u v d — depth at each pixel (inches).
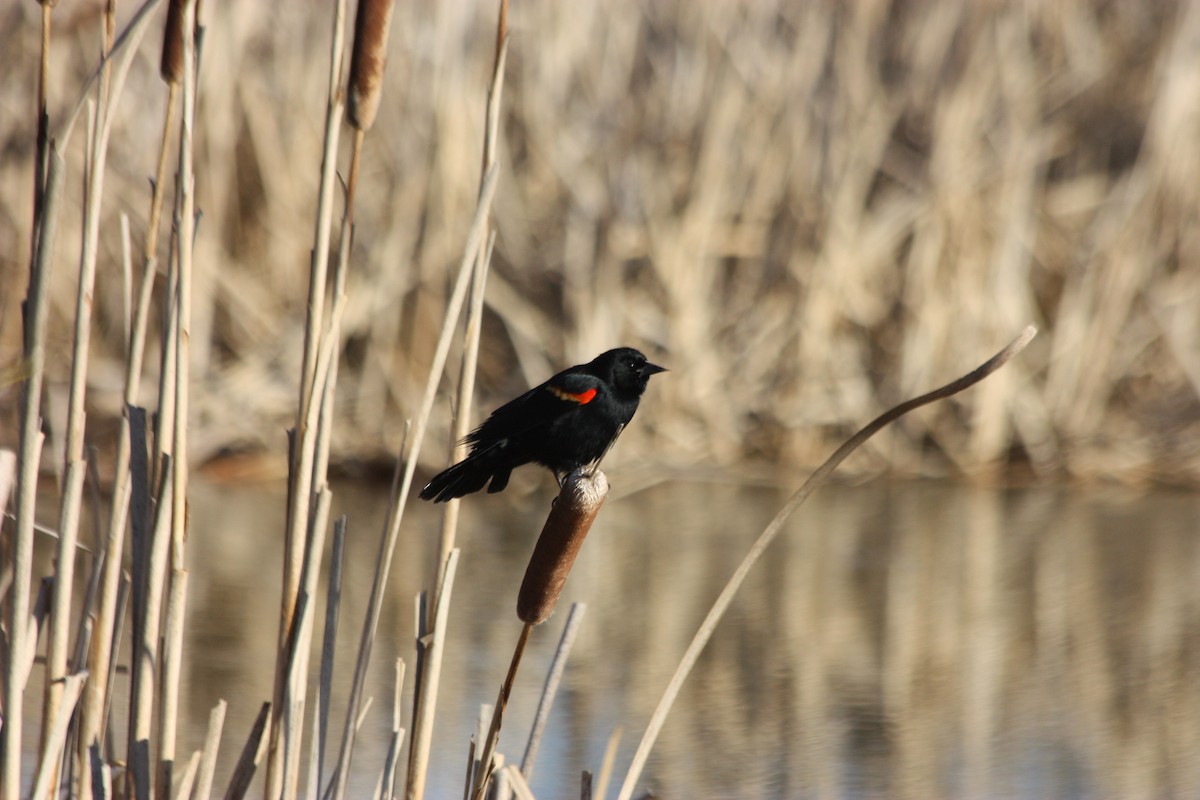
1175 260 656.4
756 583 447.2
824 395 618.2
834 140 623.2
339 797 192.2
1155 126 629.9
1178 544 502.9
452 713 329.4
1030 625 404.8
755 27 631.2
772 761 302.5
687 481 598.2
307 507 187.3
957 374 619.5
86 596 191.0
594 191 617.6
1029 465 631.2
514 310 604.1
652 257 614.2
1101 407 629.3
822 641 388.8
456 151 592.7
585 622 402.6
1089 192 652.7
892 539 509.7
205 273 582.9
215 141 581.3
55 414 541.0
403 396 590.6
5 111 582.9
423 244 596.4
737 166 629.9
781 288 626.2
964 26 641.0
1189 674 360.8
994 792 285.0
